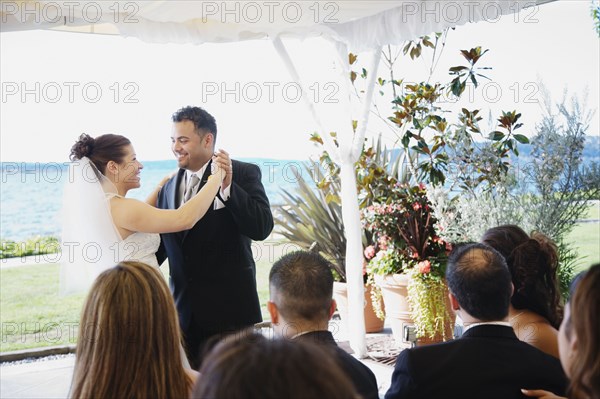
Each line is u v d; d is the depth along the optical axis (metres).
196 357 2.76
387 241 4.42
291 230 5.49
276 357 0.73
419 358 1.61
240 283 2.79
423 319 4.07
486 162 4.03
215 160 2.62
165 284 1.39
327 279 1.67
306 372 0.72
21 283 9.39
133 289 1.32
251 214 2.68
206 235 2.76
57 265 10.70
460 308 1.74
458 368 1.58
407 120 4.63
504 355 1.59
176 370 1.33
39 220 20.39
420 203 4.40
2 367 4.58
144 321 1.30
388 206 4.44
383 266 4.37
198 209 2.55
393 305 4.40
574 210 3.90
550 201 3.83
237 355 0.76
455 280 1.69
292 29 3.61
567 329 1.32
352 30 3.77
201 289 2.75
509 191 3.94
